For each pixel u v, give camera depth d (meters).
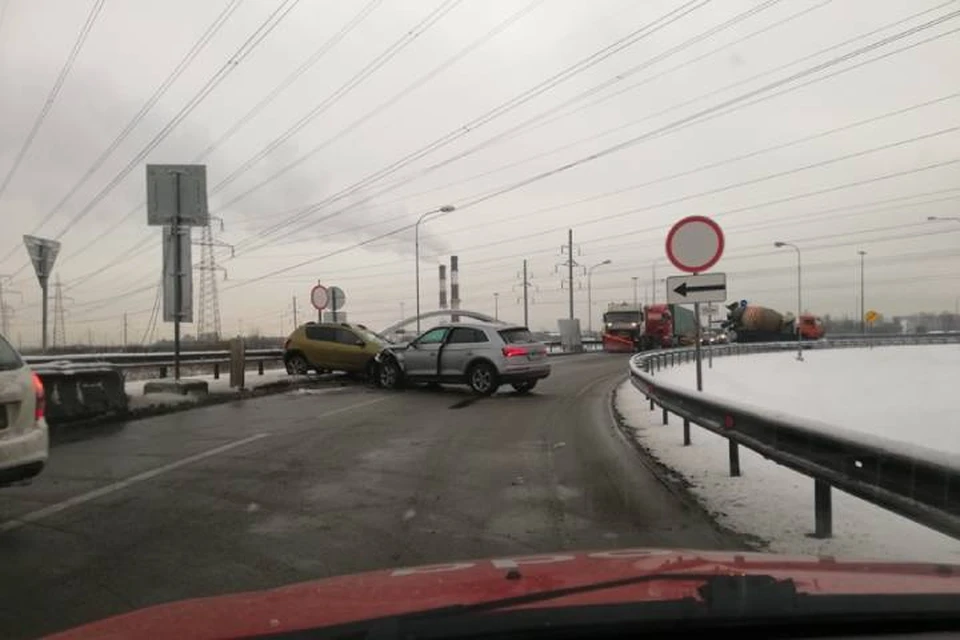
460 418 13.63
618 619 2.39
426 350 19.02
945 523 4.16
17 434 6.25
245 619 2.58
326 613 2.58
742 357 41.62
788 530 5.88
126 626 2.62
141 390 17.56
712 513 6.54
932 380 29.05
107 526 6.30
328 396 17.92
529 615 2.42
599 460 9.31
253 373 26.02
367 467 8.91
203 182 17.19
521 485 7.87
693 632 2.40
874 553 5.23
